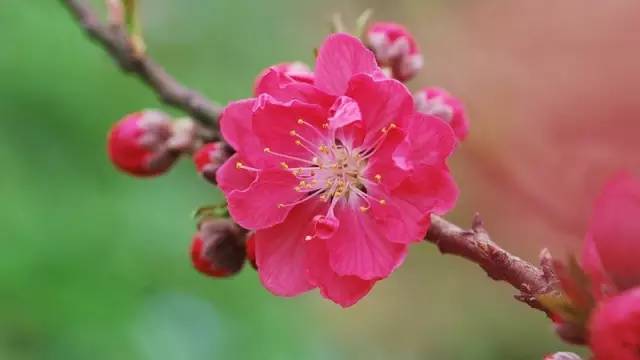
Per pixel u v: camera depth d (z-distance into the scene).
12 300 0.55
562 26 0.72
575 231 0.41
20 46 0.60
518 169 0.70
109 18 0.46
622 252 0.37
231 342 0.58
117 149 0.46
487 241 0.40
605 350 0.36
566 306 0.37
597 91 0.62
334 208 0.41
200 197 0.60
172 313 0.58
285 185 0.41
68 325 0.56
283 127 0.40
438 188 0.40
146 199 0.59
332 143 0.41
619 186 0.37
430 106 0.43
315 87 0.40
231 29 0.75
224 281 0.59
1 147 0.58
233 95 0.71
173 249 0.58
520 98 0.74
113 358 0.56
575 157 0.53
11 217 0.56
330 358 0.69
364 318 0.87
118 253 0.58
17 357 0.55
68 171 0.59
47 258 0.56
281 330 0.60
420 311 0.89
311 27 0.81
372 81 0.40
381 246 0.40
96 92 0.60
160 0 0.73
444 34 0.85
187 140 0.45
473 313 0.89
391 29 0.44
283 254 0.41
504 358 0.89
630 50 0.66
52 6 0.61
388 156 0.40
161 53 0.71
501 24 0.79
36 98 0.59
